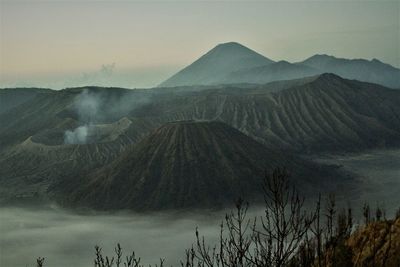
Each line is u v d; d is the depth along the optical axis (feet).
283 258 27.76
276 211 28.53
